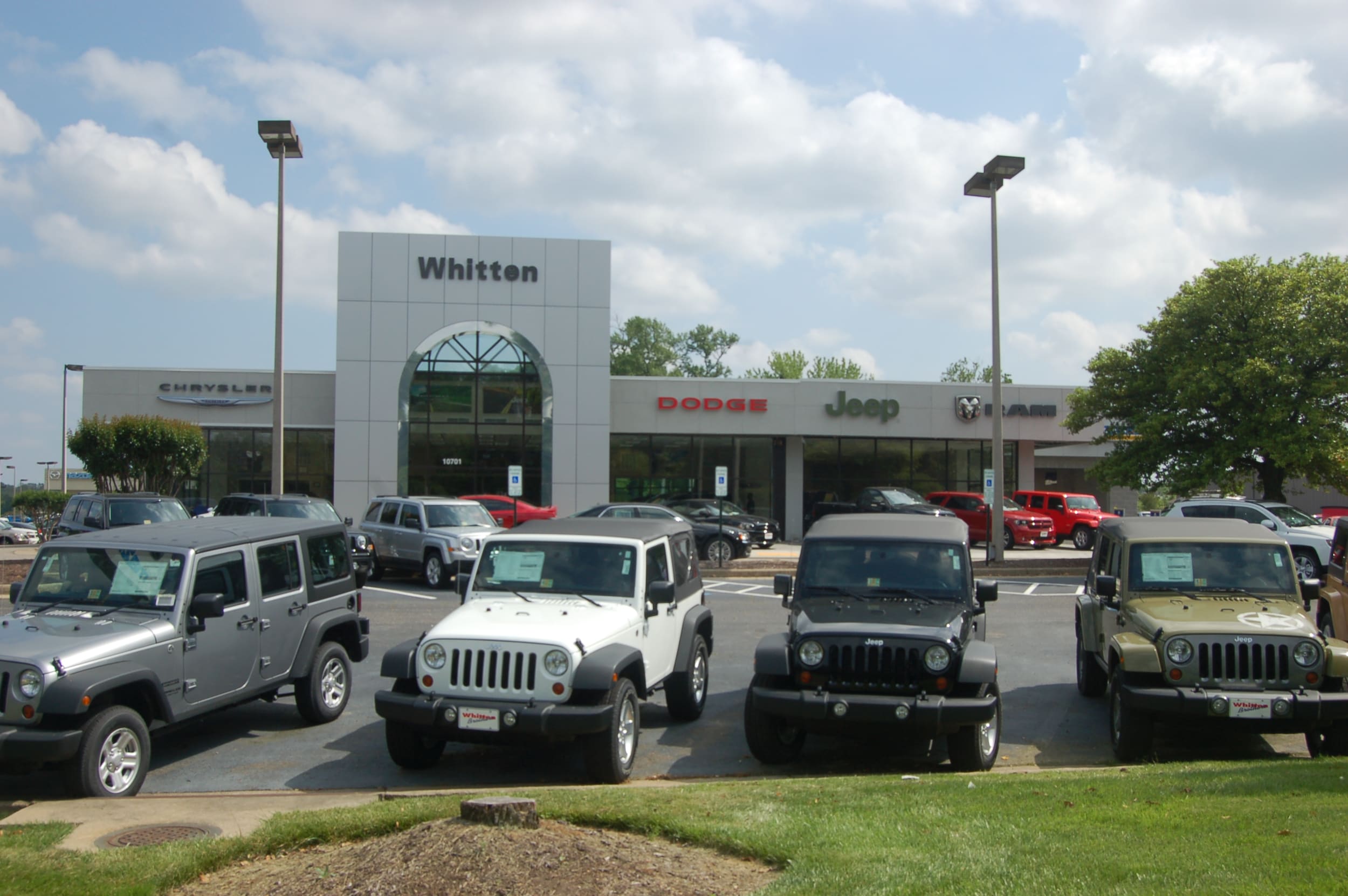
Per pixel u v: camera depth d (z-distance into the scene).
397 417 32.47
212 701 8.07
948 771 8.07
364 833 5.31
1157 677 8.31
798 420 36.19
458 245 32.91
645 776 7.91
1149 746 8.27
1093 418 29.62
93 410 35.34
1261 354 26.05
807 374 87.19
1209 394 26.45
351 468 32.31
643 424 35.78
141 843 5.47
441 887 4.29
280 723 9.62
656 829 5.36
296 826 5.30
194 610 7.81
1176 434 27.84
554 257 33.19
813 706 7.62
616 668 7.37
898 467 37.69
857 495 37.47
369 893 4.30
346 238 32.56
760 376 84.06
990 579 24.05
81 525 19.36
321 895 4.36
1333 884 4.25
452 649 7.46
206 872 4.86
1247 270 27.02
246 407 35.78
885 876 4.54
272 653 8.83
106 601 7.80
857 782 6.94
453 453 32.72
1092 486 54.72
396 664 7.53
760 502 37.31
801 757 8.64
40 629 7.39
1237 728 8.07
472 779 7.74
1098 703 10.74
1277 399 25.88
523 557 8.73
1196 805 5.88
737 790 6.53
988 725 7.96
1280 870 4.49
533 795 6.26
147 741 7.30
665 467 37.03
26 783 7.50
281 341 24.19
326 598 9.65
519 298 33.03
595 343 33.22
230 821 5.93
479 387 32.91
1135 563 9.47
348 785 7.57
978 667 7.66
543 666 7.32
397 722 7.65
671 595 8.37
